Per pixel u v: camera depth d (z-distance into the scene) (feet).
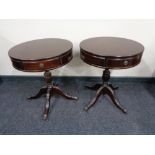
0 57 6.64
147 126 4.89
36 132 4.77
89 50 4.53
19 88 6.66
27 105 5.77
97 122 5.03
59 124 5.00
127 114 5.29
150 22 5.74
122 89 6.46
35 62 4.23
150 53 6.26
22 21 5.91
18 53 4.54
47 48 4.84
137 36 5.98
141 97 6.01
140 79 6.79
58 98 6.00
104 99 5.92
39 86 6.77
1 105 5.77
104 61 4.33
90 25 5.89
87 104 5.70
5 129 4.88
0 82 7.06
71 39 6.15
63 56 4.55
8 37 6.22
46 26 5.97
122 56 4.18
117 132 4.72
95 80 6.91
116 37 5.70
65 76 6.94
